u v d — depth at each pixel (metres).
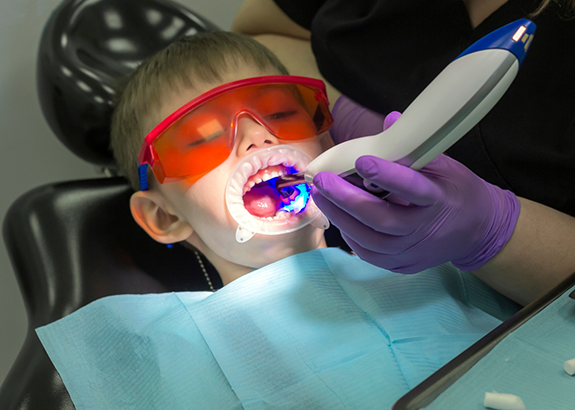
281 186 0.80
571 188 0.78
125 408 0.71
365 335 0.70
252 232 0.80
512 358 0.41
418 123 0.48
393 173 0.51
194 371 0.70
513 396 0.37
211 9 1.72
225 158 0.79
